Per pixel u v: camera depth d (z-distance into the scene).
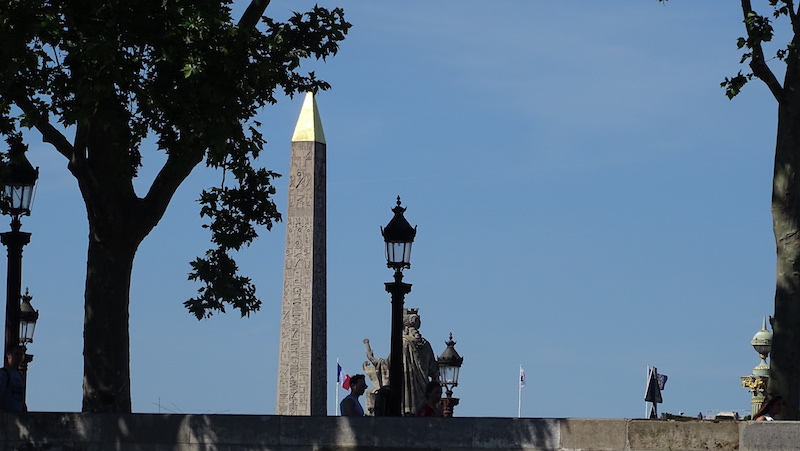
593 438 42.78
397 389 54.00
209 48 51.28
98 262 53.22
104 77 50.66
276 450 44.69
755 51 51.41
